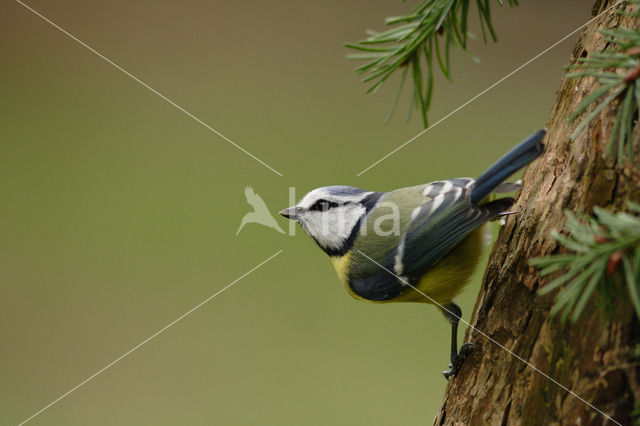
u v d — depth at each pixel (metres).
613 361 3.39
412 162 13.19
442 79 14.76
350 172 13.39
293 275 12.08
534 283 4.01
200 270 12.30
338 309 11.32
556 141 4.37
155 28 17.38
